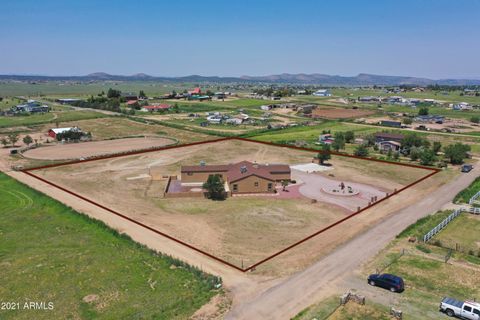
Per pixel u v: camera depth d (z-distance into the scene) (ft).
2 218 165.48
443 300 98.43
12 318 96.68
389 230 153.48
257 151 328.90
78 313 98.73
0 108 614.34
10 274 118.73
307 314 96.68
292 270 120.37
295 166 272.51
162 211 177.99
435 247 138.00
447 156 286.87
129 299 104.68
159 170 258.98
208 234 151.02
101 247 137.59
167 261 126.11
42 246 138.51
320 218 169.37
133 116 540.11
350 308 99.50
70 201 189.16
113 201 191.83
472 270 120.88
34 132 411.54
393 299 103.91
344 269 120.98
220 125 471.62
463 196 198.59
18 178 231.50
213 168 227.40
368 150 329.31
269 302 102.47
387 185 225.15
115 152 317.01
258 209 181.16
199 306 100.99
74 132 373.20
